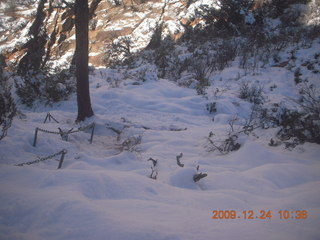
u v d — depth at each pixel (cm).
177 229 235
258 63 1428
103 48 1805
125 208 274
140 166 511
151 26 1850
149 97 1139
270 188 394
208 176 444
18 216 251
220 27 1803
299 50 1423
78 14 809
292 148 575
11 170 365
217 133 738
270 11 1766
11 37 1778
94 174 348
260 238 230
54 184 327
